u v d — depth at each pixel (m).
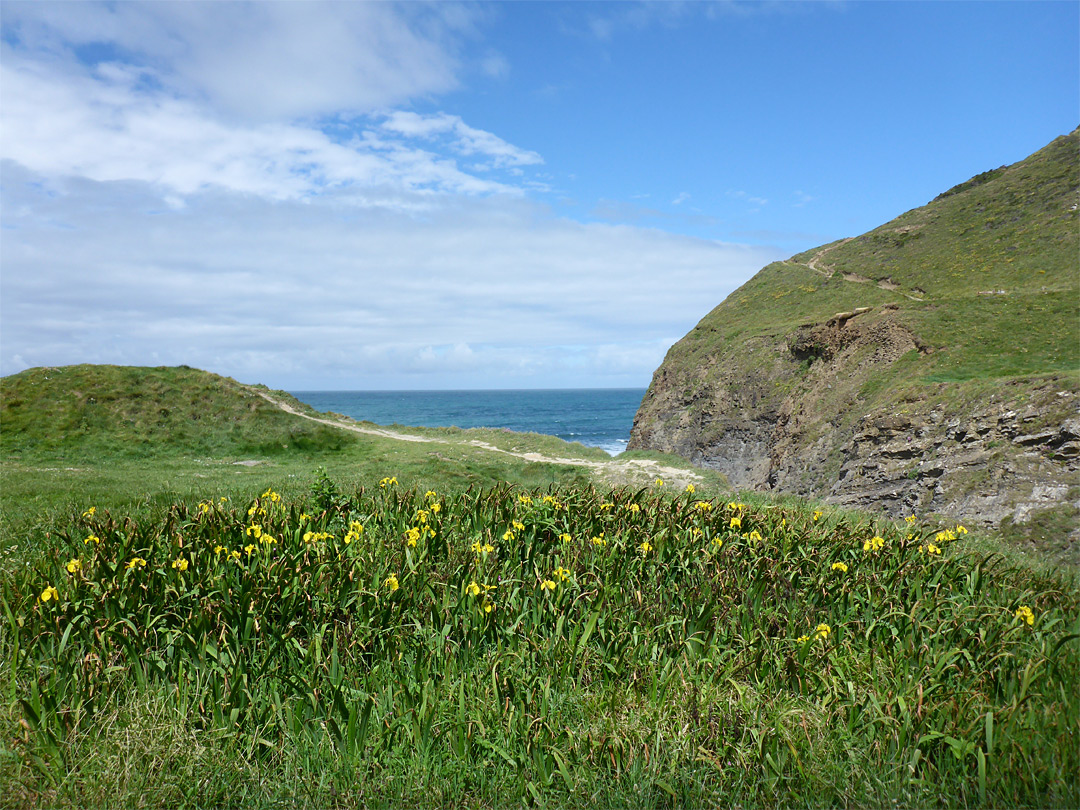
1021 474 21.86
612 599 5.29
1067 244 51.84
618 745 3.71
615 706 4.08
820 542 6.57
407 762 3.64
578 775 3.59
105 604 4.72
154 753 3.60
